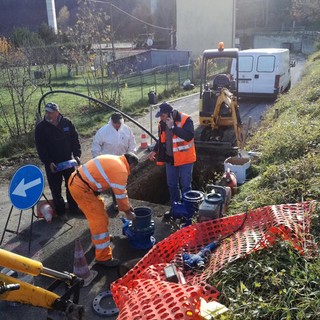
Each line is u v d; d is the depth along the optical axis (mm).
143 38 51875
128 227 4875
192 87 19516
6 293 2795
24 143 9789
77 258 4168
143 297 2822
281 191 4969
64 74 29188
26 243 5133
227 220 4156
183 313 2531
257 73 14953
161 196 8742
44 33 37594
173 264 3400
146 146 9484
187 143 5555
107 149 5770
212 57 10188
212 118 9016
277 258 3326
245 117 12695
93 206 4320
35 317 3732
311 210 3922
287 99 12250
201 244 4047
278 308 2770
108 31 17828
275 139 7258
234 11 33250
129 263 4090
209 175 8680
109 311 3721
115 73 16938
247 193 5512
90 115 13469
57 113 5414
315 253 3312
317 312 2676
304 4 51281
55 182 5656
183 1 33906
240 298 2965
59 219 5766
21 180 4895
